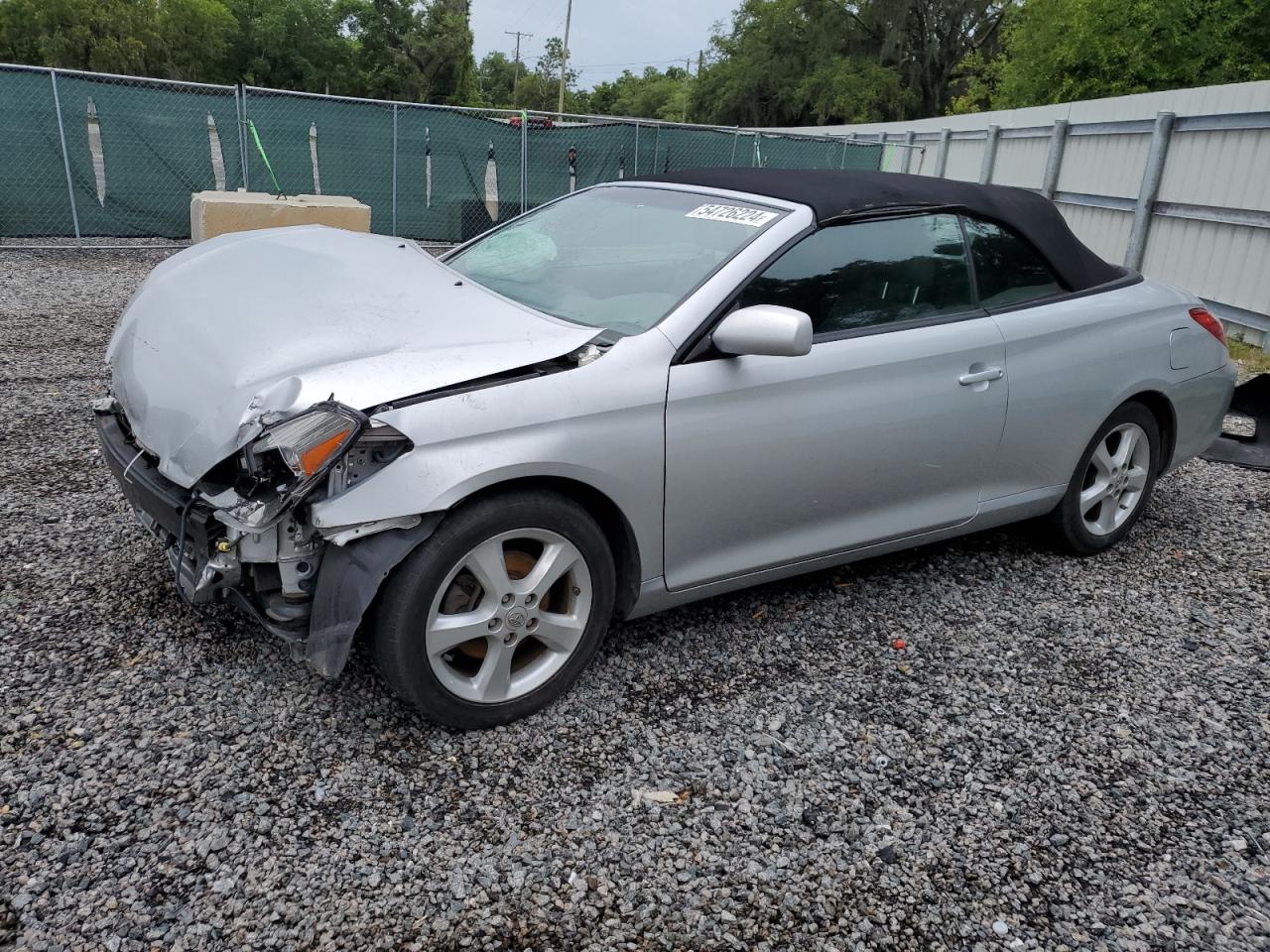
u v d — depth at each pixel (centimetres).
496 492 270
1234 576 431
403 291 315
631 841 251
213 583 262
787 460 322
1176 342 430
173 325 304
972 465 375
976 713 317
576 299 332
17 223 1245
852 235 344
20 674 296
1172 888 248
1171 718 321
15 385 595
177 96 1280
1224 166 929
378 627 262
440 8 5628
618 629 352
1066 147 1230
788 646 349
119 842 235
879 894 240
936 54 4206
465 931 219
